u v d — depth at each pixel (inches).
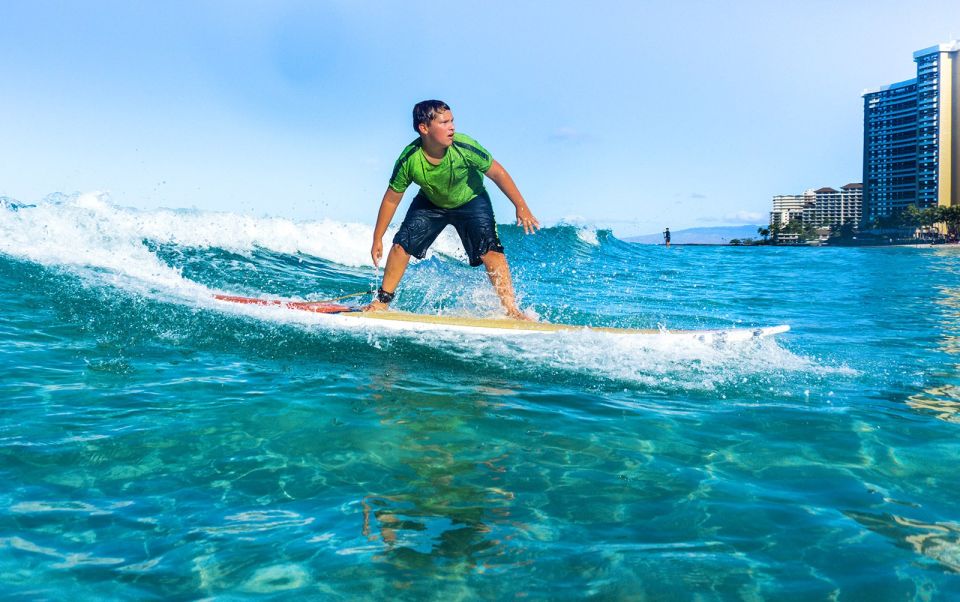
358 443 102.6
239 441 102.3
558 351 171.2
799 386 142.7
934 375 153.2
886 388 141.3
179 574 65.5
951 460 99.0
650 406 126.6
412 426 111.3
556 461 97.1
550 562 68.4
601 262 590.6
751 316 257.9
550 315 241.9
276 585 63.6
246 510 79.8
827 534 75.3
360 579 64.7
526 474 91.9
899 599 62.1
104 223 351.3
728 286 394.6
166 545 71.2
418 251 221.9
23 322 174.4
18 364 139.9
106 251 305.3
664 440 107.0
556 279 412.8
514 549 71.0
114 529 74.5
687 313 264.2
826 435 110.1
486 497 84.2
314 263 395.5
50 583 63.5
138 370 141.3
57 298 202.4
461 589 63.2
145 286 233.0
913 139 5866.1
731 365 160.6
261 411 116.6
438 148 200.4
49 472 89.4
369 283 322.3
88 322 179.3
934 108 5610.2
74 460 93.5
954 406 127.7
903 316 259.8
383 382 139.2
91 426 107.0
